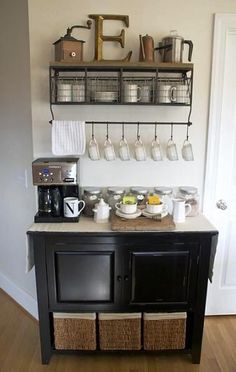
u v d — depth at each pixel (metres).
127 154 2.02
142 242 1.79
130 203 1.92
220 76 2.04
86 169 2.13
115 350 1.96
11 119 2.28
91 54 1.99
